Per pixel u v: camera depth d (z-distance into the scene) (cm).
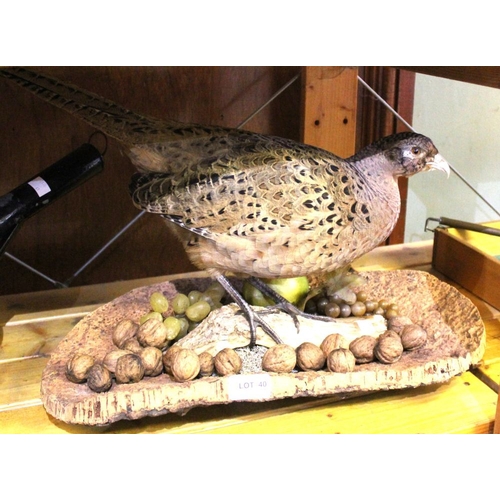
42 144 139
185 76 142
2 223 106
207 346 96
